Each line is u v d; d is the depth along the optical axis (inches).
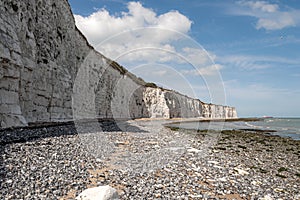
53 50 983.6
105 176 323.6
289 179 422.6
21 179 266.1
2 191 232.5
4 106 542.6
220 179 362.6
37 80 807.1
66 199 234.8
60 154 396.5
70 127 748.6
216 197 289.9
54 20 1026.1
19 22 672.4
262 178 403.9
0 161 307.3
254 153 685.3
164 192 286.4
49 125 702.5
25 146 398.3
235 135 1218.0
